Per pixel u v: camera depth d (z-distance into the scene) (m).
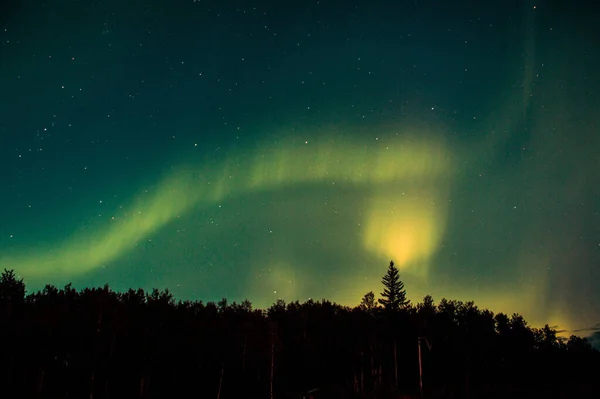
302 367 49.62
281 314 57.59
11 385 36.38
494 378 50.81
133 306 43.66
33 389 36.47
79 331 36.53
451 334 52.69
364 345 50.88
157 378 43.31
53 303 39.34
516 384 46.34
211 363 43.62
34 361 36.72
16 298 38.09
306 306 58.69
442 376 51.66
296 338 51.28
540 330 60.88
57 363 37.94
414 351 53.59
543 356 57.03
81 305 39.84
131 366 39.62
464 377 50.91
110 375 39.69
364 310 56.91
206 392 41.91
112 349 37.84
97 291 41.59
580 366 56.22
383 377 50.19
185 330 41.03
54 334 36.22
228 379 45.69
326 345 50.94
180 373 44.03
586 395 39.00
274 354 44.53
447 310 55.44
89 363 36.34
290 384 46.28
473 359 53.78
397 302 65.25
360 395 40.75
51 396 35.50
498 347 56.38
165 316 40.91
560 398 38.62
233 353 41.97
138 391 40.09
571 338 60.91
